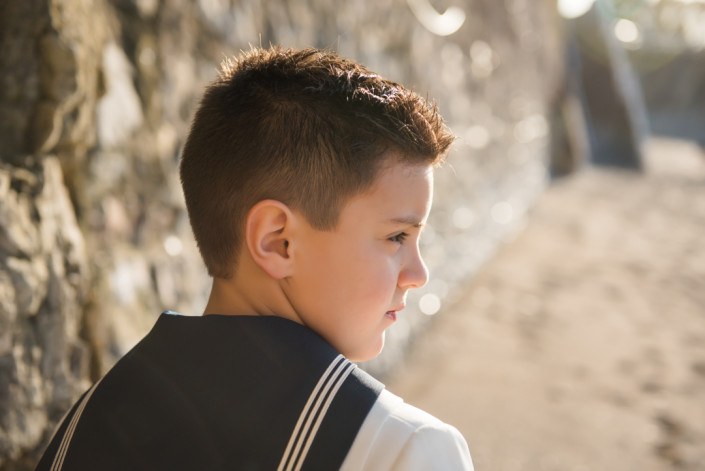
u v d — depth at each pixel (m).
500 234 6.79
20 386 1.55
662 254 6.73
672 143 13.40
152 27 2.42
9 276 1.54
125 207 2.18
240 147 0.83
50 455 0.89
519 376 4.01
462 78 6.25
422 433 0.74
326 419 0.75
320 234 0.83
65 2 1.75
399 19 4.91
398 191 0.82
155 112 2.38
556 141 10.09
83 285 1.78
